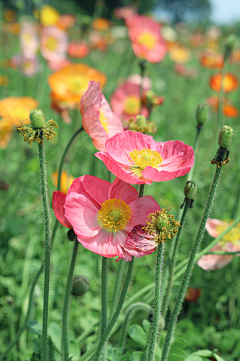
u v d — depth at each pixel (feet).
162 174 1.38
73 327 2.34
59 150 3.53
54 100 3.07
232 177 3.41
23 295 2.34
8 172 3.65
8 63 4.76
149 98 2.32
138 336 1.71
